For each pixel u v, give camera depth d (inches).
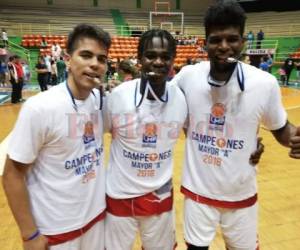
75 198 60.9
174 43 64.7
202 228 70.0
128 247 72.7
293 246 104.2
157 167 68.7
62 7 837.2
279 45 727.7
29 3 823.1
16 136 55.2
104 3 864.3
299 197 137.7
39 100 55.5
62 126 57.0
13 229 112.8
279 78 657.6
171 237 74.5
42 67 474.0
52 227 60.4
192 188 69.9
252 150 66.3
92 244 67.1
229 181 66.5
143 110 65.6
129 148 67.5
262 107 63.7
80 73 56.9
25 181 59.7
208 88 65.2
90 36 56.3
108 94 69.2
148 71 63.6
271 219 119.9
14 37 707.4
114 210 69.6
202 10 914.7
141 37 64.9
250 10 877.2
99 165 65.4
